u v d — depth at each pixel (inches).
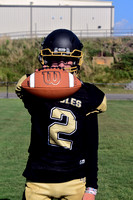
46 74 67.4
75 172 71.7
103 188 170.1
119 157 235.6
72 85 67.7
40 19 1640.0
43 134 71.1
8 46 1184.8
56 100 68.9
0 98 695.1
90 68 1099.3
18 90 73.2
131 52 1249.4
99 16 1679.4
